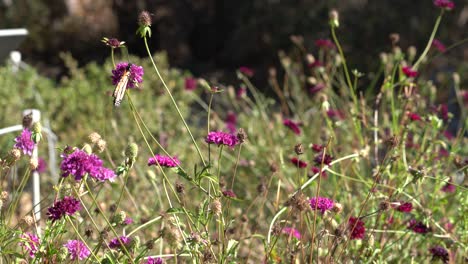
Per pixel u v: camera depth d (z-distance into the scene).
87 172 1.03
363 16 4.28
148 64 3.17
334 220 1.32
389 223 1.40
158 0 4.93
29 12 4.85
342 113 2.00
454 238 1.38
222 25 4.79
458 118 3.12
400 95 1.65
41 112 2.66
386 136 1.70
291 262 1.20
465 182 1.40
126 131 2.42
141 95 2.71
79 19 4.89
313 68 2.10
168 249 1.36
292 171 1.84
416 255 1.38
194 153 2.05
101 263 1.09
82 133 2.53
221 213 1.14
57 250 1.08
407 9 4.30
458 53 4.23
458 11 4.31
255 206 1.73
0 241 1.10
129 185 1.68
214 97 3.19
